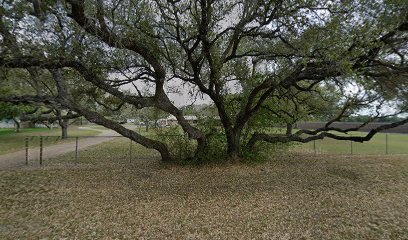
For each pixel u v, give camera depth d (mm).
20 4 5676
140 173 9984
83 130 39219
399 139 26781
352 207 6598
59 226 5359
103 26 6566
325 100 12461
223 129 11789
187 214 6008
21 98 8031
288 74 9141
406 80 8266
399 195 7664
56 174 9797
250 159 11891
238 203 6758
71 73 9312
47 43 7035
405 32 7434
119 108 11844
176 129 11766
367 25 6898
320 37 7410
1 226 5371
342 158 14250
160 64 9141
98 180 8945
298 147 19297
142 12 7656
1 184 8414
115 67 9188
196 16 8359
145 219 5715
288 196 7379
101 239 4812
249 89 11562
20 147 18125
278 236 4984
